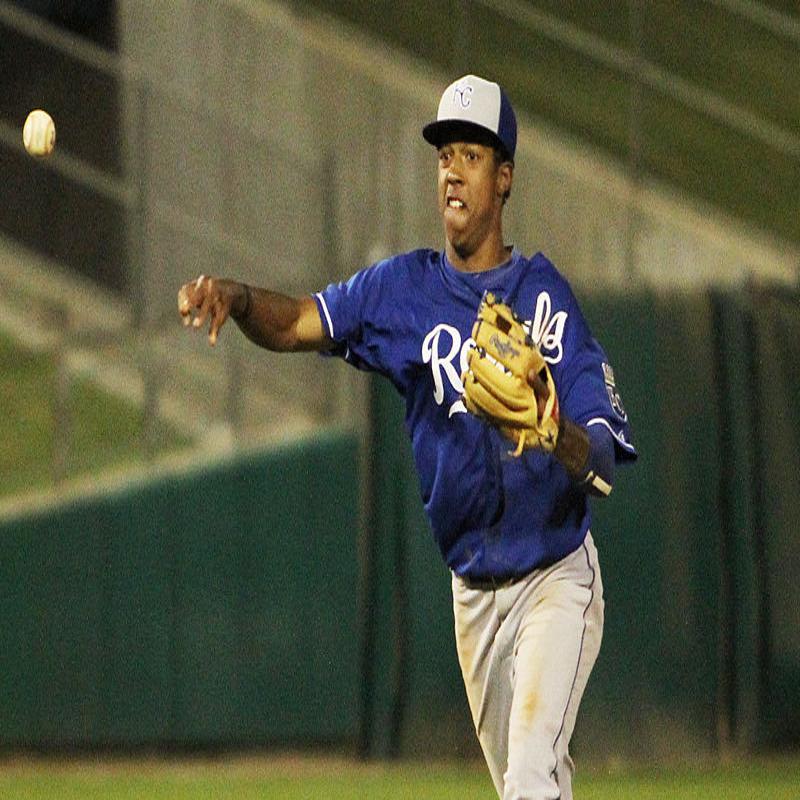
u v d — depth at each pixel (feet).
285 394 143.13
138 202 153.99
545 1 209.15
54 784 118.32
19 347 162.50
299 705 128.77
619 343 124.36
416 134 155.43
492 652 56.80
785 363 125.59
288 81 164.04
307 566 129.59
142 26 169.68
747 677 122.52
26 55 175.42
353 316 56.29
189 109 159.22
